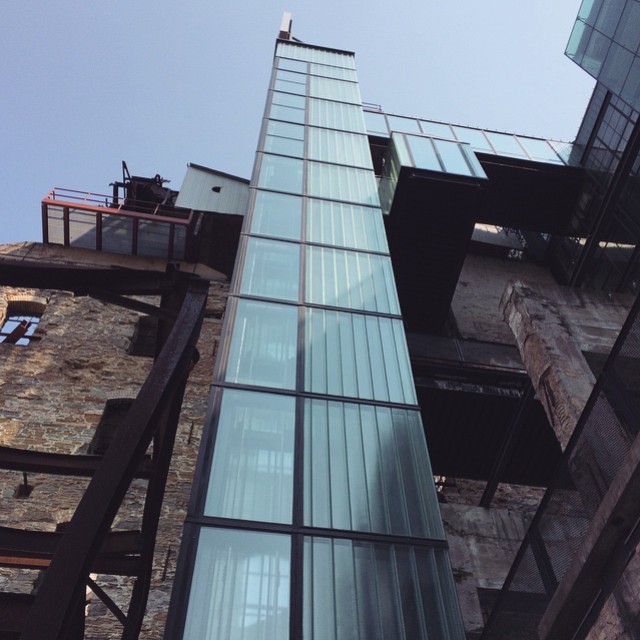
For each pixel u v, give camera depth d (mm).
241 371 9906
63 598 5754
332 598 7223
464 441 16516
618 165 18328
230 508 7910
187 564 7199
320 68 22484
